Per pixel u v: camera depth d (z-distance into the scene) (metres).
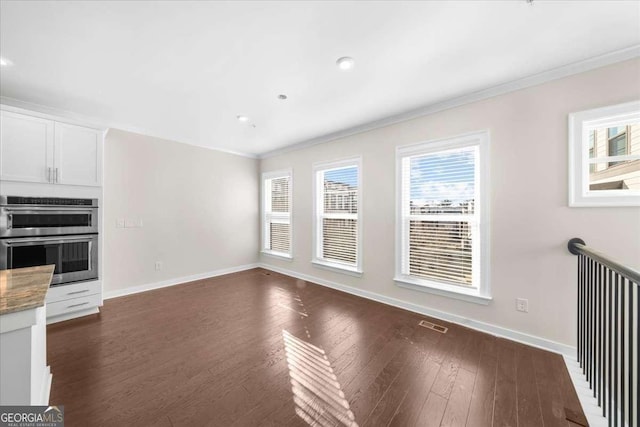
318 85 2.38
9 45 1.78
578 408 1.51
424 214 2.92
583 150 1.99
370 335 2.40
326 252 4.04
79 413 1.45
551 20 1.55
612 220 1.89
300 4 1.45
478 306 2.51
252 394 1.63
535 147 2.19
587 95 1.96
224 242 4.68
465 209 2.63
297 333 2.44
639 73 1.79
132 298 3.38
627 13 1.49
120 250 3.47
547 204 2.14
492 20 1.57
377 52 1.89
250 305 3.15
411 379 1.78
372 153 3.36
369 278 3.40
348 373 1.84
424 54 1.92
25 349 1.03
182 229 4.11
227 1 1.42
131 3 1.43
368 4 1.45
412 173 3.02
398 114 3.03
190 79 2.27
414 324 2.63
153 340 2.29
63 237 2.63
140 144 3.65
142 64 2.04
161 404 1.53
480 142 2.47
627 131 1.90
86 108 2.88
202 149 4.36
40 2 1.40
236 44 1.80
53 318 2.61
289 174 4.59
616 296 1.26
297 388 1.69
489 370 1.87
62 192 2.65
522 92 2.25
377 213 3.31
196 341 2.28
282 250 4.85
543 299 2.16
